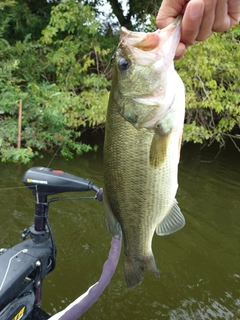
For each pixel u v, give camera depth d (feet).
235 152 7.83
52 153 6.84
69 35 7.36
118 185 1.21
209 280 3.09
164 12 1.10
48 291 2.84
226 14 1.02
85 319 2.59
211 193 5.27
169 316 2.65
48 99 6.63
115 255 1.64
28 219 4.01
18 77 7.05
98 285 1.58
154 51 1.11
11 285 1.49
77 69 7.02
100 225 3.98
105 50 7.01
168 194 1.20
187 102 5.91
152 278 3.08
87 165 6.36
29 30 7.91
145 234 1.26
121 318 2.62
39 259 1.68
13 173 5.52
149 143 1.15
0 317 1.43
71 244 3.57
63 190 1.73
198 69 5.63
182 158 7.27
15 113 6.60
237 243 3.75
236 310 2.73
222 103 6.01
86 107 6.88
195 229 4.03
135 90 1.13
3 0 7.11
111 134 1.19
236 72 5.76
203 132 6.30
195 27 1.03
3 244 3.46
